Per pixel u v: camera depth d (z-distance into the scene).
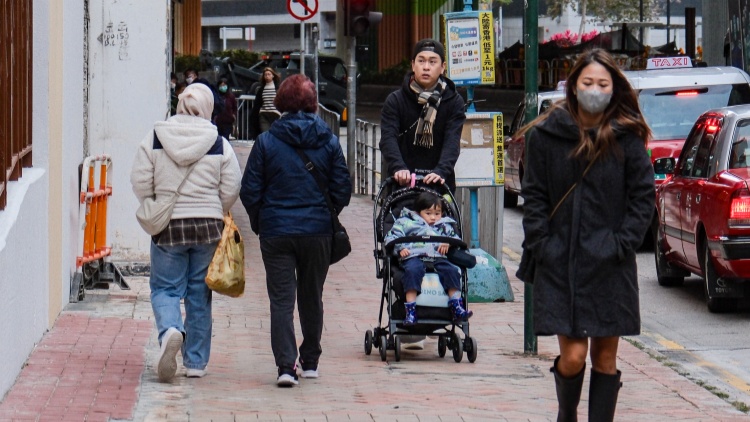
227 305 25.31
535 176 13.08
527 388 18.09
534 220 13.02
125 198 28.39
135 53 28.25
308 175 17.69
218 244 17.89
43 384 17.05
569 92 13.02
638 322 12.95
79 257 24.98
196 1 107.25
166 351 17.27
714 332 24.56
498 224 28.59
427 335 20.33
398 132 21.34
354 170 49.81
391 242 19.75
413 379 18.66
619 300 12.85
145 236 28.50
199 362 18.27
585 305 12.83
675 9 171.12
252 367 19.34
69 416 15.20
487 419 15.94
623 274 12.88
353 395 17.38
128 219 28.39
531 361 20.28
